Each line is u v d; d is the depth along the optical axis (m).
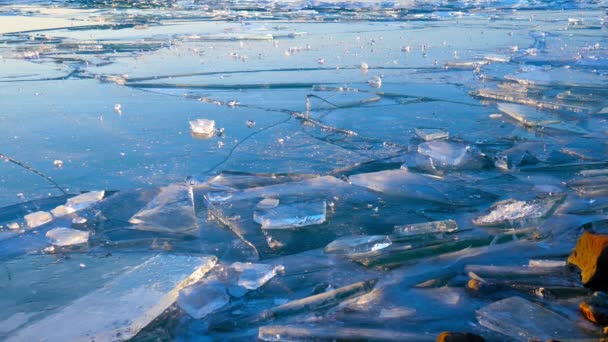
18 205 4.55
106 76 9.70
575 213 4.29
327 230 4.09
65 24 17.94
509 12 21.09
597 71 9.58
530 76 9.09
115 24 17.91
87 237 3.97
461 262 3.63
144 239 3.98
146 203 4.56
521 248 3.80
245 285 3.34
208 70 10.29
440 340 2.65
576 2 24.70
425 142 5.85
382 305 3.16
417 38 14.24
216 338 2.90
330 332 2.88
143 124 6.84
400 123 6.83
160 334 2.91
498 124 6.78
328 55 11.81
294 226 4.12
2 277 3.47
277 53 12.16
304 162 5.50
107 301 3.14
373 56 11.63
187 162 5.51
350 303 3.17
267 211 4.27
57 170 5.30
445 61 10.76
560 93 8.02
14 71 10.42
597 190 4.70
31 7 24.59
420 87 8.73
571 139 6.13
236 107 7.63
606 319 2.82
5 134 6.44
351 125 6.75
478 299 3.18
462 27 16.45
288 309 3.09
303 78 9.44
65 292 3.27
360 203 4.53
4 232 4.10
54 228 4.14
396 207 4.46
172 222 4.22
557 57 11.04
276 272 3.51
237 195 4.68
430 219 4.25
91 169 5.32
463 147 5.66
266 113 7.31
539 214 4.14
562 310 3.03
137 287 3.27
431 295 3.25
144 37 14.70
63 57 11.91
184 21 19.08
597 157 5.54
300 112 7.32
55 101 8.05
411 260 3.66
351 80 9.23
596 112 7.21
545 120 6.69
